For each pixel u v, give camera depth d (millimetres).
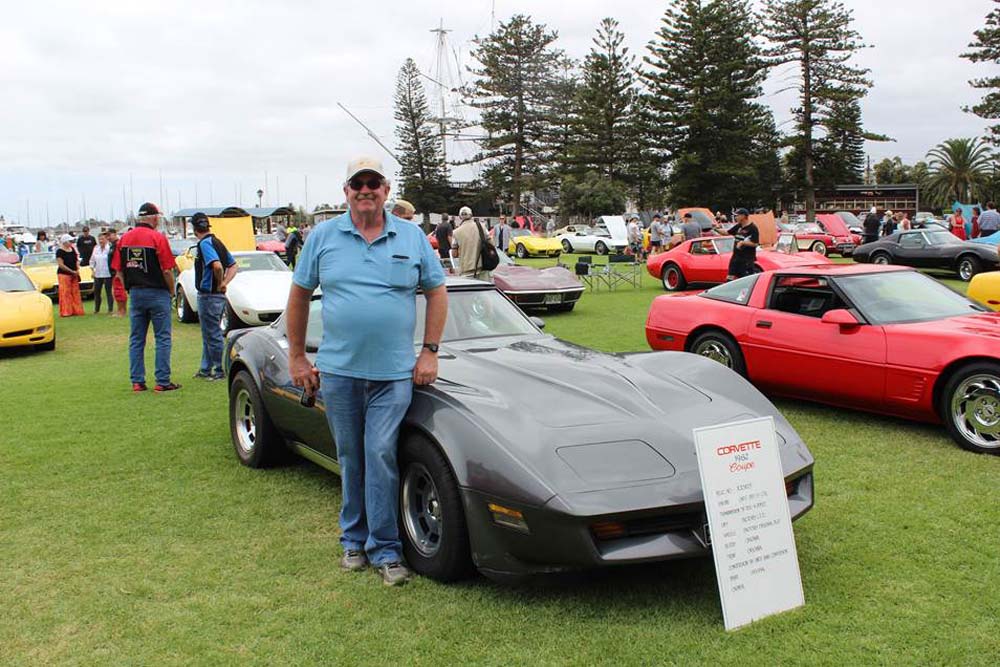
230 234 29812
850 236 30406
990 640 3027
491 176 61625
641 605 3361
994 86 48031
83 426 6605
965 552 3830
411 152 64375
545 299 13664
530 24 59344
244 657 3004
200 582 3650
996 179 60188
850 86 56375
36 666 2961
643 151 58000
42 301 11094
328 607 3391
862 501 4539
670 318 7602
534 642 3072
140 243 7812
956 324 5812
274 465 5426
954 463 5199
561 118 60312
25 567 3830
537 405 3635
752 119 55812
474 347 4574
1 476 5250
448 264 13539
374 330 3562
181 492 4918
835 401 6359
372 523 3676
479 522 3336
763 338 6746
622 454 3334
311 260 3680
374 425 3625
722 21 54688
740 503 3246
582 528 3074
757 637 3082
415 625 3223
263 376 5070
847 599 3375
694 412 3758
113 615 3346
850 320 6066
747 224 11461
